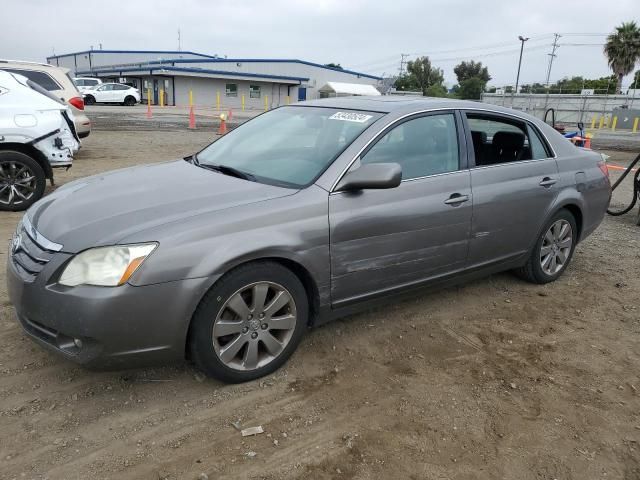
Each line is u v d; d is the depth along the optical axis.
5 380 3.09
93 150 12.40
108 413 2.87
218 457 2.59
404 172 3.63
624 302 4.69
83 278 2.67
